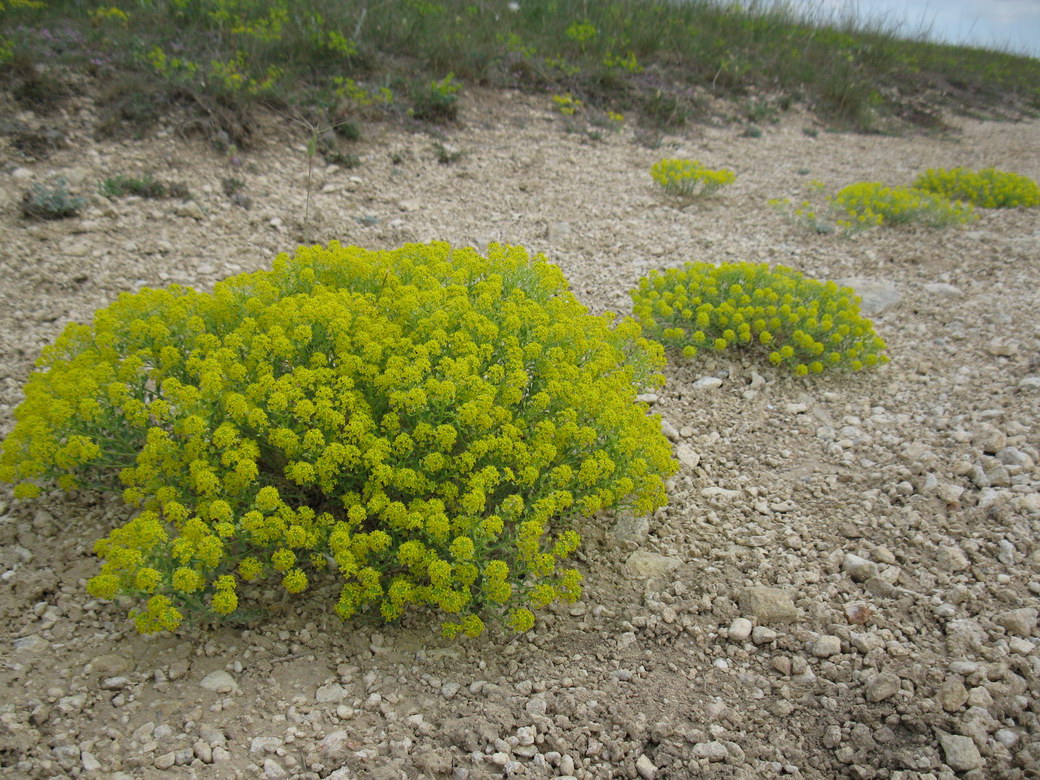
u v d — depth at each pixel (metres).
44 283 1.11
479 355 0.79
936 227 1.74
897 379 1.15
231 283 0.85
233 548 0.73
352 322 0.81
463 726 0.65
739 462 0.98
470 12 2.46
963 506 0.88
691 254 1.50
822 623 0.75
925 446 0.98
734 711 0.68
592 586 0.80
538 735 0.65
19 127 1.41
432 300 0.82
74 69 1.59
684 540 0.85
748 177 2.02
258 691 0.67
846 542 0.84
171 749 0.61
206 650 0.69
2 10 1.70
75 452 0.72
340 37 1.93
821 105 2.78
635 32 2.69
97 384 0.74
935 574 0.80
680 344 1.20
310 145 1.44
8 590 0.71
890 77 3.39
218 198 1.39
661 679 0.71
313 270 0.88
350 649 0.71
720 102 2.56
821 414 1.07
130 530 0.65
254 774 0.60
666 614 0.76
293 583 0.67
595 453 0.75
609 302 1.29
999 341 1.21
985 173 2.05
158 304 0.82
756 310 1.18
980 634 0.72
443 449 0.72
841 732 0.66
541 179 1.76
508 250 0.99
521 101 2.14
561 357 0.83
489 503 0.78
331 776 0.60
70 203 1.26
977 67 4.08
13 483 0.82
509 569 0.73
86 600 0.72
